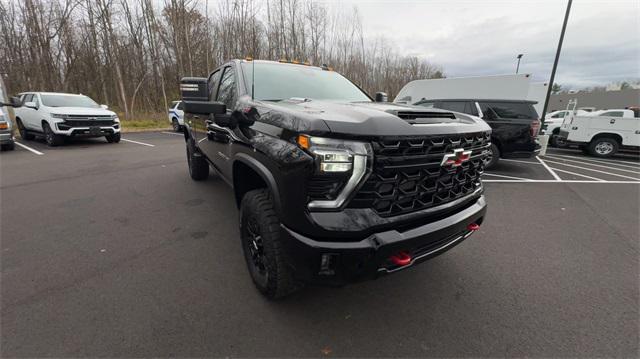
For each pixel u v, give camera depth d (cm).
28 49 1853
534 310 230
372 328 208
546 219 424
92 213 398
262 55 2072
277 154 181
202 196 471
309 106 214
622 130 1028
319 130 161
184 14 1809
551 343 198
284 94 288
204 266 277
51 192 486
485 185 622
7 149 877
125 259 286
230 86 317
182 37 1927
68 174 608
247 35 1983
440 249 203
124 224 365
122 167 682
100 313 213
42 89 1794
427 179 189
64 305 221
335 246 165
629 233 377
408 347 193
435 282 264
